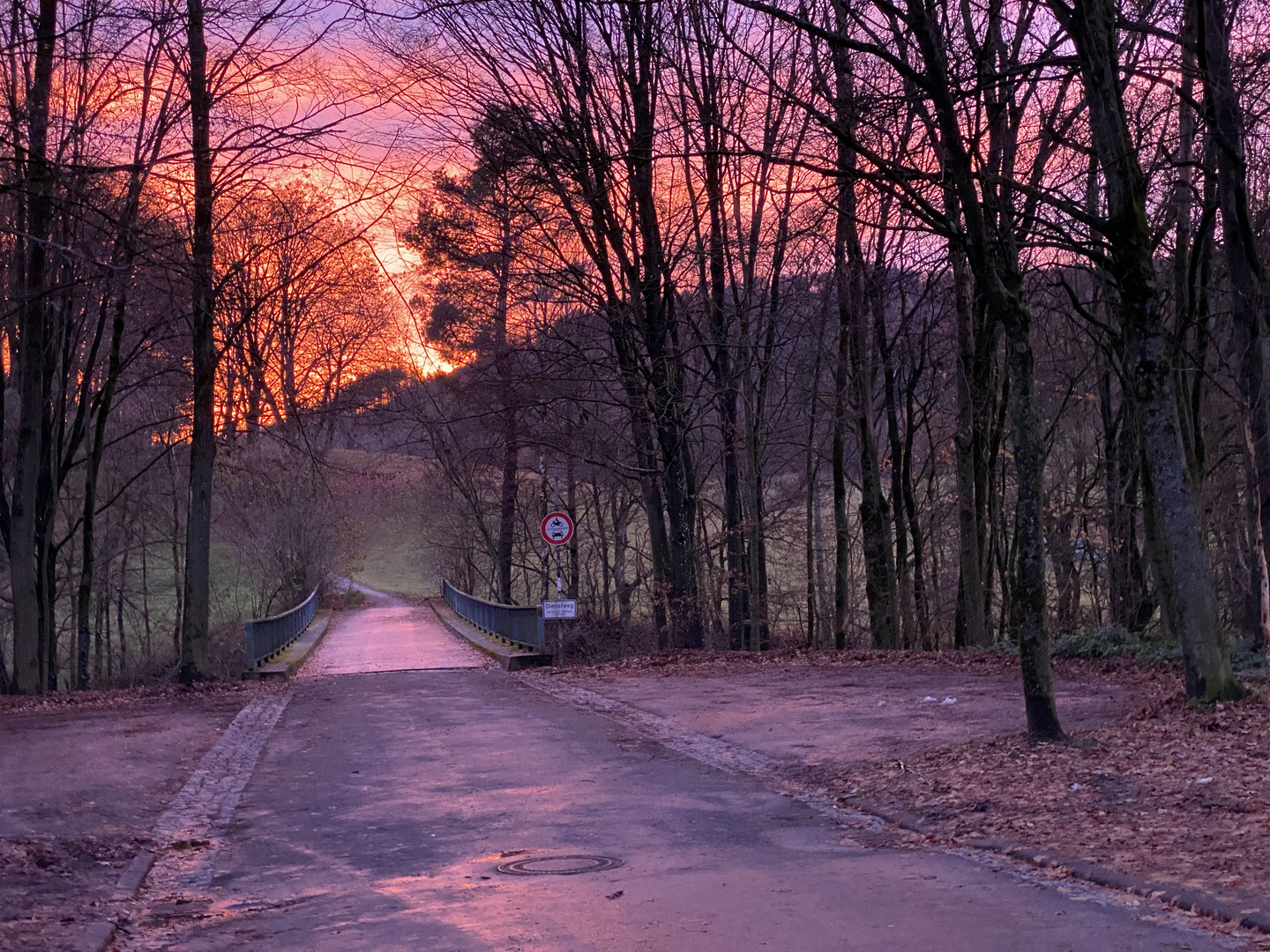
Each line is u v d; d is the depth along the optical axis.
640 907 6.91
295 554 49.81
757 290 30.33
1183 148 19.33
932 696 16.94
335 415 29.11
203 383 23.36
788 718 15.56
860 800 10.49
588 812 10.51
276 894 8.05
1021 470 12.09
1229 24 17.78
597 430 29.47
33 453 23.08
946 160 17.11
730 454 30.80
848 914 6.53
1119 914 6.34
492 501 51.72
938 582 37.47
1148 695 15.85
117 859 9.26
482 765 13.31
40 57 18.00
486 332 35.28
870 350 31.78
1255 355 18.17
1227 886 6.69
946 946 5.78
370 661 31.08
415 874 8.41
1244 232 17.06
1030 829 8.70
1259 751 10.47
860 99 16.00
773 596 36.00
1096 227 12.77
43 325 23.28
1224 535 28.20
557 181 23.89
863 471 29.23
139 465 40.59
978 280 12.29
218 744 15.36
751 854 8.55
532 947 6.13
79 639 29.78
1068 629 30.91
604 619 43.25
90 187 17.73
